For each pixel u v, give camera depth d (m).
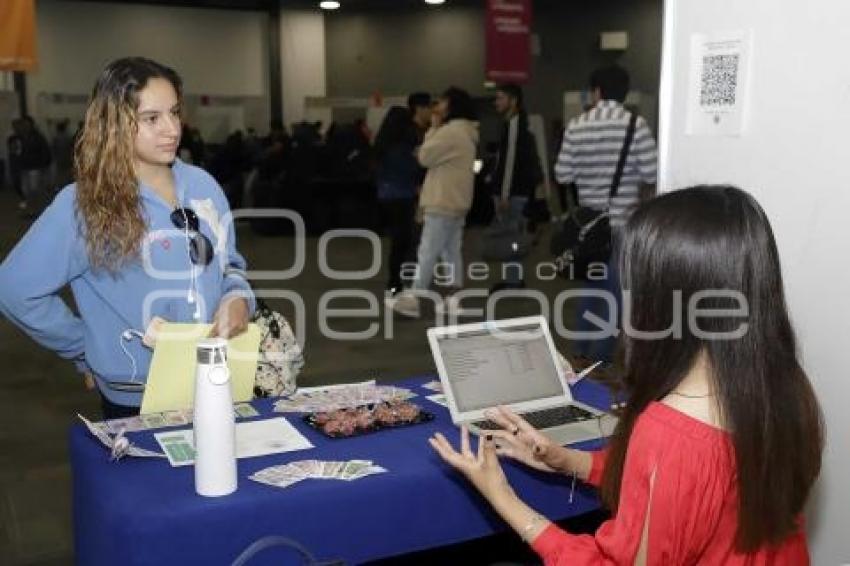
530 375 1.92
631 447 1.05
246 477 1.49
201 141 11.90
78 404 4.04
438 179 5.61
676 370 1.03
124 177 1.73
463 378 1.83
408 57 15.51
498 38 7.14
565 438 1.72
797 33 1.73
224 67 15.61
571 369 2.22
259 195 10.62
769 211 1.83
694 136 1.99
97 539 1.45
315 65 16.19
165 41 15.05
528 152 5.82
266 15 15.77
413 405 1.91
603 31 13.39
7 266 1.77
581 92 12.19
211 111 15.16
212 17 15.38
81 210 1.73
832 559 1.75
